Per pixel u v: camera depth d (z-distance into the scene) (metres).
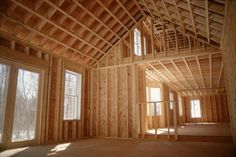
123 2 7.15
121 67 8.36
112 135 7.96
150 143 6.18
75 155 4.25
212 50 6.96
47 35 6.30
